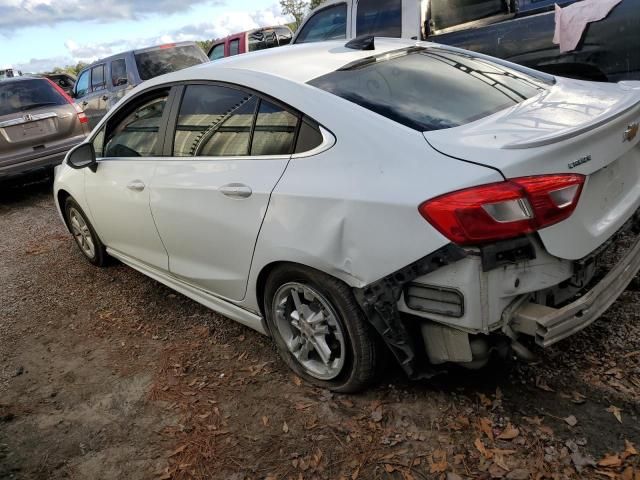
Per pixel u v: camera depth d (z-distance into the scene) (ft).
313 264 7.91
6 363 11.35
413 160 7.04
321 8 22.26
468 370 8.76
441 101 8.30
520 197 6.37
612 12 14.82
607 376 8.25
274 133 8.76
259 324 9.80
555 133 6.84
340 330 8.21
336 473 7.33
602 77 15.64
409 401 8.39
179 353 10.75
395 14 19.36
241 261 9.34
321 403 8.70
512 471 6.93
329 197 7.56
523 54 16.89
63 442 8.73
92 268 15.87
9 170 23.44
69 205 15.42
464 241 6.46
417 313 7.17
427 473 7.11
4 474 8.20
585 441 7.18
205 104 10.24
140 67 31.86
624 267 7.86
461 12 19.06
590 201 7.24
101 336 11.91
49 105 24.90
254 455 7.87
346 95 8.34
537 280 6.79
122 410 9.29
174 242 10.94
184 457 8.02
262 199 8.54
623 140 7.75
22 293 14.82
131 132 12.16
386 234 7.01
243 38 38.06
